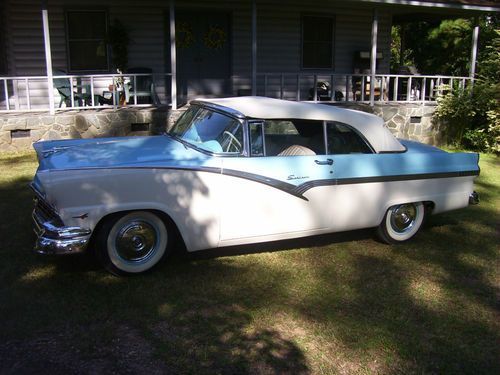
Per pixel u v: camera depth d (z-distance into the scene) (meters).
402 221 5.27
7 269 4.30
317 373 3.03
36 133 9.83
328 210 4.73
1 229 5.32
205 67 13.06
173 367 3.02
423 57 21.33
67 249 3.84
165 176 4.07
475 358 3.26
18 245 4.86
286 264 4.64
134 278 4.19
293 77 13.76
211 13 12.88
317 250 5.05
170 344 3.26
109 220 4.02
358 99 14.31
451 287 4.29
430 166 5.22
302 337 3.41
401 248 5.21
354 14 14.00
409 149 5.36
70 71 12.22
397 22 16.45
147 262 4.23
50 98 9.97
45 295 3.84
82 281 4.09
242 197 4.34
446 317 3.77
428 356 3.26
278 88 13.63
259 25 13.18
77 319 3.51
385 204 5.03
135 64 12.49
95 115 10.14
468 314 3.84
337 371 3.06
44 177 3.77
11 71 11.86
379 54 13.98
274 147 4.56
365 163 4.85
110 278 4.17
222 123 4.52
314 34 13.75
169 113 10.58
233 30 12.98
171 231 4.30
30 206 6.19
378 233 5.25
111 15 12.12
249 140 4.39
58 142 4.89
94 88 12.38
